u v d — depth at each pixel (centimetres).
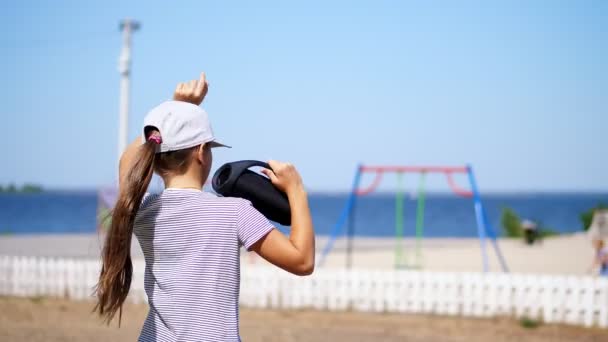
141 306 1173
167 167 262
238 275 254
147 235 258
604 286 1049
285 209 261
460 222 5884
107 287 246
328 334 963
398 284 1146
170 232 254
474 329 1019
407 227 5106
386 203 12275
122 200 246
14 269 1266
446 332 999
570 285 1067
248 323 1038
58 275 1248
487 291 1111
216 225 251
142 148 253
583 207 9494
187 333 246
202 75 294
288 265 250
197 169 265
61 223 5041
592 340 962
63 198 15100
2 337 881
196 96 288
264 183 261
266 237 250
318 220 6300
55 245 2205
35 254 1892
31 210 7994
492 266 1767
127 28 2136
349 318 1088
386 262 1803
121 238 245
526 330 1018
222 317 248
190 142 258
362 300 1155
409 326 1034
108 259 246
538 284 1084
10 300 1188
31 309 1112
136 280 1209
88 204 10481
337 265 1720
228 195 263
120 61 2125
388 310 1146
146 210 258
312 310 1152
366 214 7769
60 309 1123
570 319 1065
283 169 260
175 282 250
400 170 1526
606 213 1691
